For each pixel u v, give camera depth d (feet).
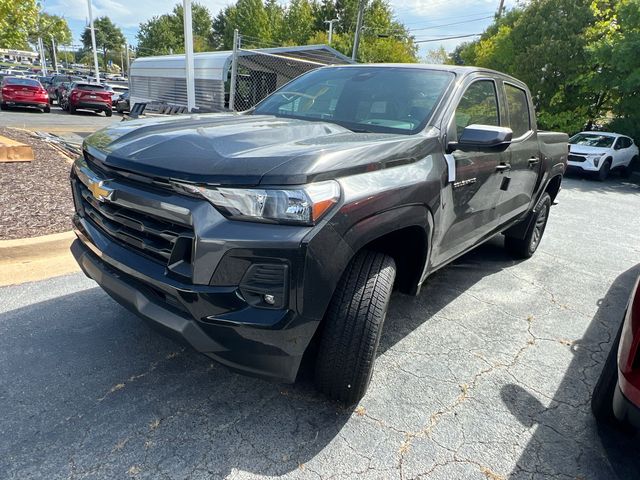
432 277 14.83
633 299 6.93
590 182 46.96
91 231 8.15
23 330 9.78
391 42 136.56
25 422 7.25
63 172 22.49
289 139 7.79
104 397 7.98
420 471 6.93
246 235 6.04
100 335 9.84
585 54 60.34
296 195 6.12
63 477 6.31
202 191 6.21
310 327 6.50
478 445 7.59
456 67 11.43
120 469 6.52
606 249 20.02
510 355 10.46
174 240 6.48
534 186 15.28
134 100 73.72
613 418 7.88
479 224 11.60
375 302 7.26
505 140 8.80
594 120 66.74
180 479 6.45
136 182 7.02
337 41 139.03
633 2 53.78
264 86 54.39
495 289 14.25
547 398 9.00
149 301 6.86
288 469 6.76
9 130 36.42
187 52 37.50
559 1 64.08
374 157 7.36
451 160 9.21
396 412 8.18
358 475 6.75
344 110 10.67
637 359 6.38
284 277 6.11
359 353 7.30
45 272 12.60
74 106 72.38
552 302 13.60
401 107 10.06
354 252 6.73
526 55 66.03
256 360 6.50
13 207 16.35
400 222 7.57
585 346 11.12
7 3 38.17
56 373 8.50
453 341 10.87
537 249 19.06
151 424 7.44
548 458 7.45
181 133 7.82
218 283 6.21
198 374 8.81
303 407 8.11
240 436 7.32
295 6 170.09
